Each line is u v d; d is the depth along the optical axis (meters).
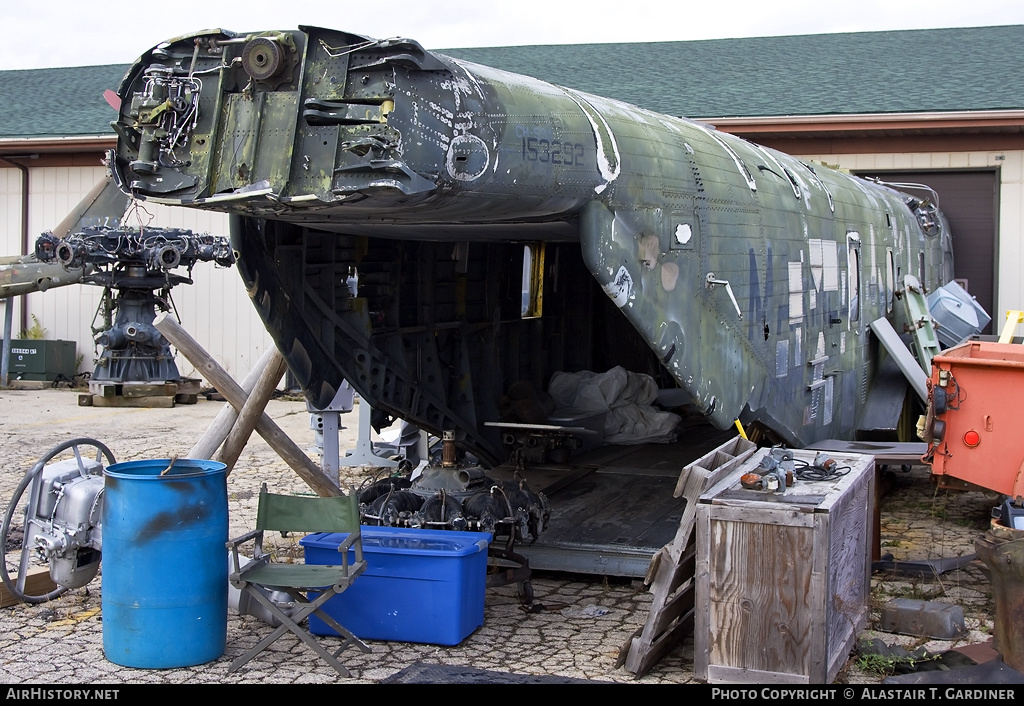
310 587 4.74
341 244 6.67
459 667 4.80
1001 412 5.86
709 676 4.48
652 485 7.64
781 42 21.31
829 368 8.29
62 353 18.36
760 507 4.40
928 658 4.77
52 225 18.34
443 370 7.88
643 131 5.87
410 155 4.34
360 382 6.82
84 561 5.87
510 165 4.79
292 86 4.48
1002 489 5.86
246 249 5.72
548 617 5.59
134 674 4.74
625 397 9.65
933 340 9.66
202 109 4.62
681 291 5.87
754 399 6.69
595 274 5.29
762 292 6.84
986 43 19.48
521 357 9.10
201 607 4.86
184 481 4.82
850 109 15.64
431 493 5.89
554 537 6.33
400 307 7.33
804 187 8.05
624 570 6.04
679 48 21.28
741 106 16.56
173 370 15.80
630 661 4.72
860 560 5.24
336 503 4.87
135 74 4.73
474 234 6.50
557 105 5.24
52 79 23.03
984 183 15.67
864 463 5.48
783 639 4.38
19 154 18.14
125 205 17.03
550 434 8.37
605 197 5.33
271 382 6.07
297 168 4.44
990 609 5.73
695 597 4.68
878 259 10.02
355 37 4.38
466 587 5.16
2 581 5.77
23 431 12.77
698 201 6.09
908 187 14.26
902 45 20.00
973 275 15.80
